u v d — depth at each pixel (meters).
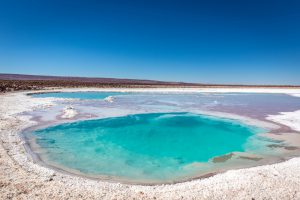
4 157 8.84
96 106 23.67
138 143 12.80
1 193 6.29
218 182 7.44
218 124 16.98
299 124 16.36
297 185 7.14
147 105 25.50
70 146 11.63
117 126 16.03
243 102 29.77
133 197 6.51
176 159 10.60
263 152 11.07
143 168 9.42
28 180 7.16
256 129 15.33
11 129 13.27
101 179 8.10
